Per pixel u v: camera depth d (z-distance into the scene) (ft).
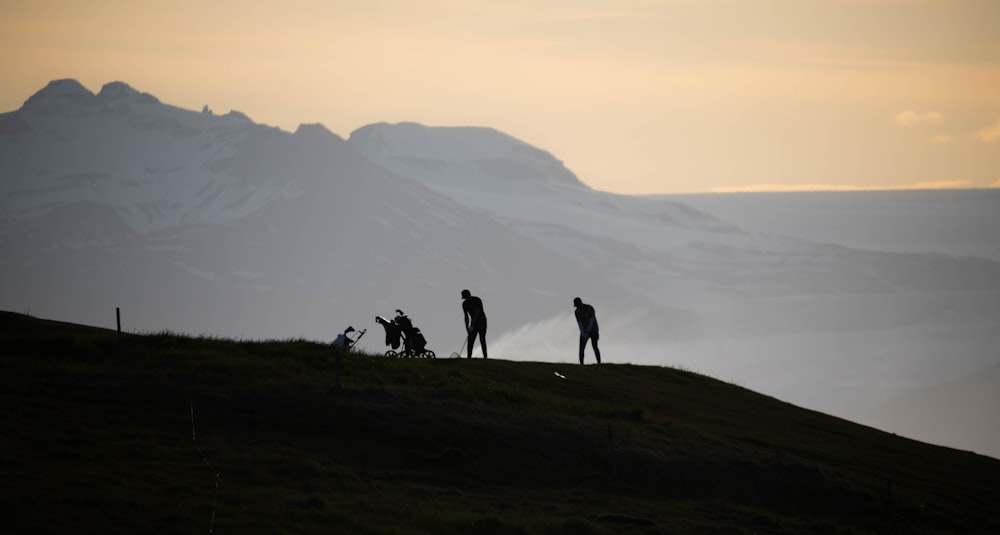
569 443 279.90
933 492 301.84
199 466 236.84
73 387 274.57
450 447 264.72
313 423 267.18
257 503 221.25
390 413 277.23
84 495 209.97
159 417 260.62
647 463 275.59
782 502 273.54
